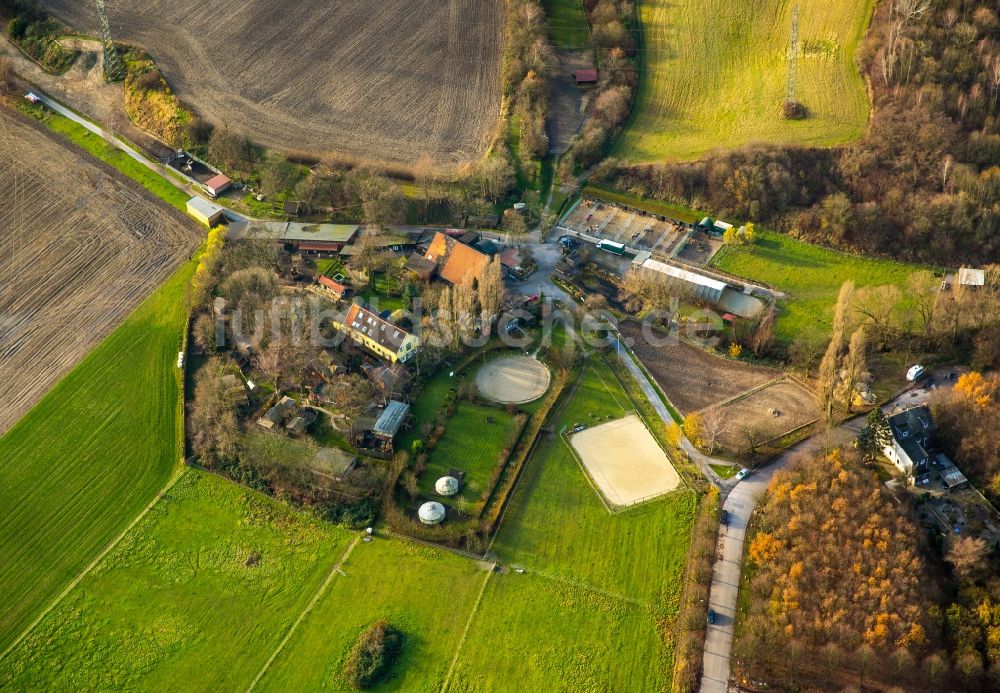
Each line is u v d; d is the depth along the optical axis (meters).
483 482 145.25
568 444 151.88
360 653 121.50
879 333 167.62
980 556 126.81
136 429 154.50
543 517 140.25
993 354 159.62
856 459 141.25
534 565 133.38
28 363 166.75
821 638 119.19
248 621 127.25
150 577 133.25
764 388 161.50
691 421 150.50
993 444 141.88
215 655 123.44
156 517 141.25
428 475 146.38
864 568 125.12
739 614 125.75
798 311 175.38
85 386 162.00
